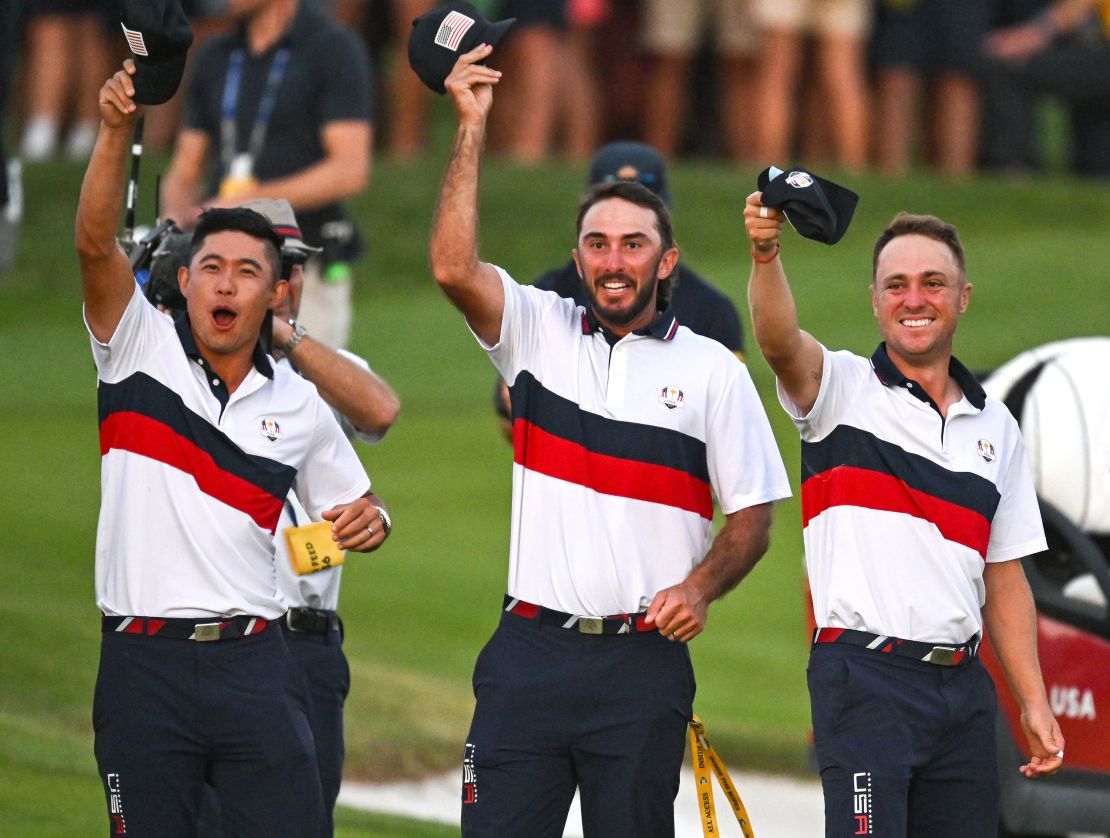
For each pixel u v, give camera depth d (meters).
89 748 25.83
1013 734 22.88
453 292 17.92
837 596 17.98
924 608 17.80
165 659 16.91
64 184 59.94
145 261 19.38
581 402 17.91
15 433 45.06
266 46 27.30
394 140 66.69
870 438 18.08
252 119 27.27
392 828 24.36
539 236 59.06
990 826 18.11
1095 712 22.83
